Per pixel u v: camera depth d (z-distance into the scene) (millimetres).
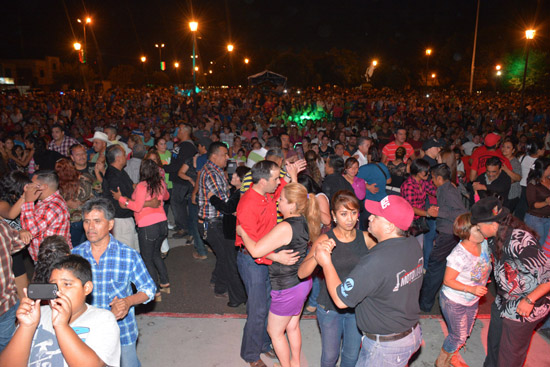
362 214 6508
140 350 4340
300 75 72250
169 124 16281
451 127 16938
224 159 5410
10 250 3609
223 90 61719
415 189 5520
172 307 5383
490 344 3684
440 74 75625
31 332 2082
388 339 2826
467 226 3529
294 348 3932
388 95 52281
